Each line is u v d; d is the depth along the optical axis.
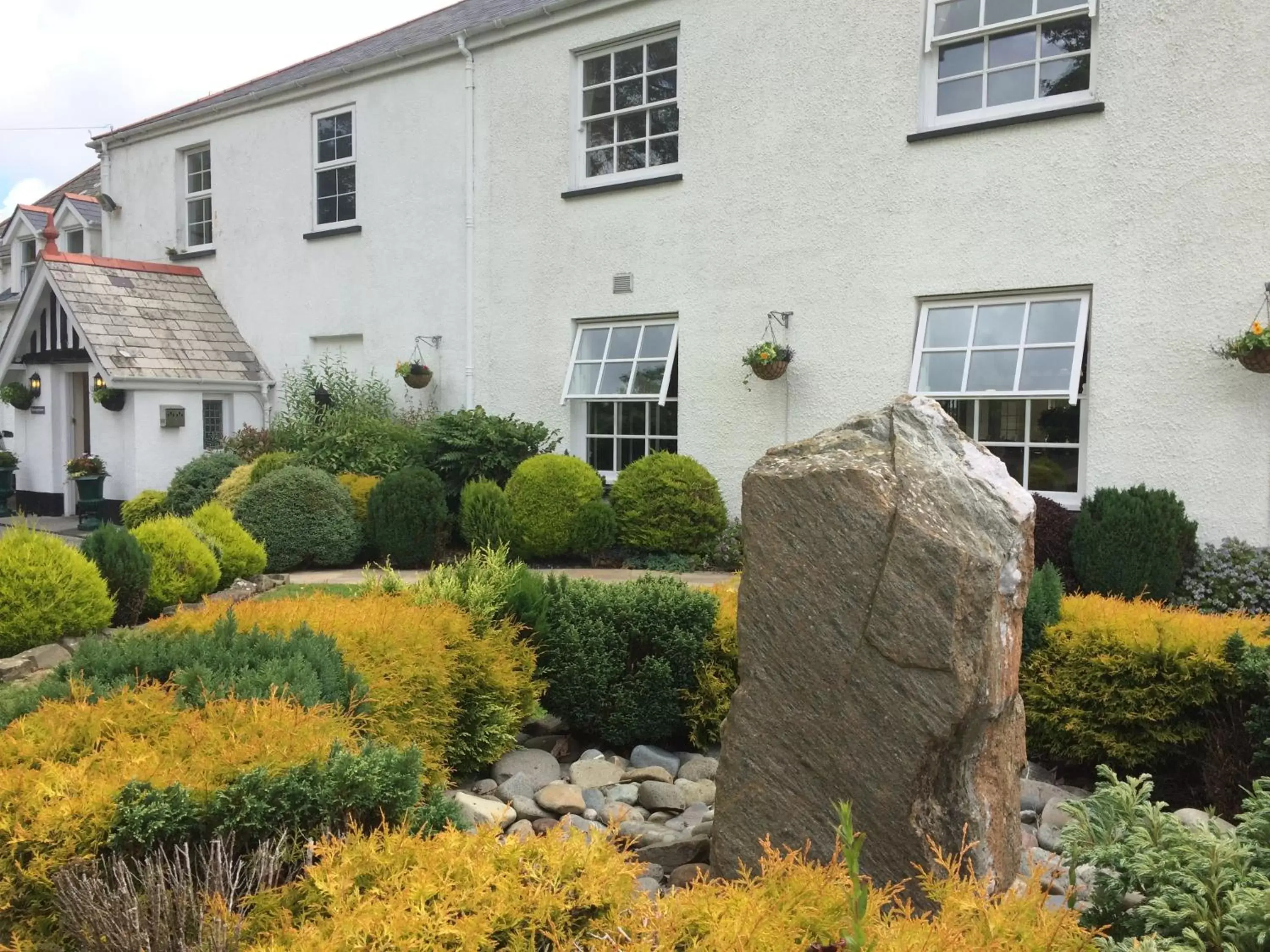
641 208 11.45
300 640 4.05
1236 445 7.86
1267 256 7.75
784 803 3.24
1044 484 9.01
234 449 13.99
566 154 12.15
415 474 10.64
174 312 15.77
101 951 2.35
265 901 2.50
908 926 2.22
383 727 4.02
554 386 12.34
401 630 4.57
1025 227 8.90
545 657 5.42
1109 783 4.49
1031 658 5.03
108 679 3.67
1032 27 9.01
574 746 5.51
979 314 9.31
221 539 8.82
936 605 2.97
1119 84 8.40
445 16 16.56
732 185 10.71
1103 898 2.76
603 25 11.73
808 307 10.21
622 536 10.50
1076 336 8.70
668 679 5.25
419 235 13.73
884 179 9.69
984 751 3.15
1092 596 5.73
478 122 12.95
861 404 9.88
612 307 11.77
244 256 16.19
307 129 15.09
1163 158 8.20
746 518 3.38
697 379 11.02
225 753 2.94
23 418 16.84
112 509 14.77
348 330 14.70
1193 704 4.54
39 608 6.42
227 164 16.33
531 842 2.61
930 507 3.11
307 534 10.34
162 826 2.67
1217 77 7.93
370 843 2.56
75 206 19.17
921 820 3.04
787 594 3.26
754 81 10.51
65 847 2.61
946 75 9.55
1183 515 7.64
